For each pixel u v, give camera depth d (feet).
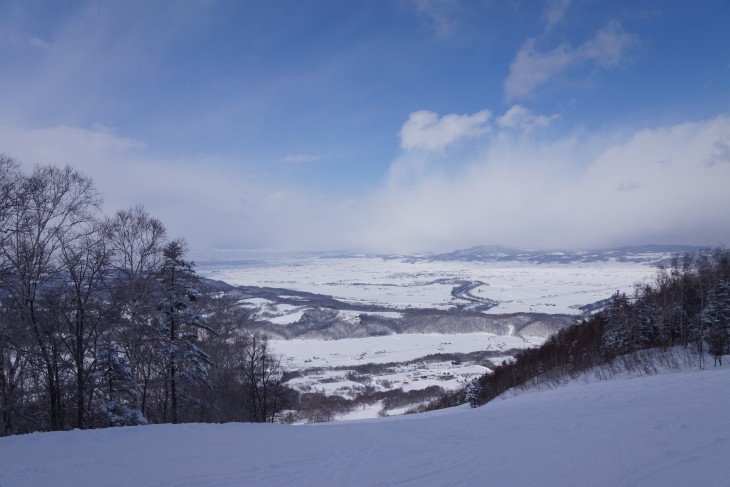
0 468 28.02
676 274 165.68
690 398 40.47
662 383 56.44
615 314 149.69
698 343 119.85
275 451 33.30
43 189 67.67
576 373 130.72
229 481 25.50
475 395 156.56
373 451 32.58
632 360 121.08
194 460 30.30
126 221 80.48
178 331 85.05
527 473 23.39
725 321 114.21
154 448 33.78
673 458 22.49
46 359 67.36
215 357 114.32
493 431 36.68
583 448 26.78
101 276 74.79
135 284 78.74
